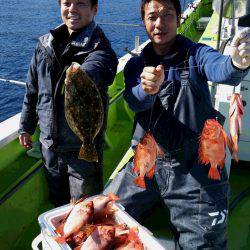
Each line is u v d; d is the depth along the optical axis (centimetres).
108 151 227
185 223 134
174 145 134
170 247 143
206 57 128
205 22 454
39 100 151
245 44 104
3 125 169
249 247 156
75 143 150
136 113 145
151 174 130
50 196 173
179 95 132
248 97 179
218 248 131
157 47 137
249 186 192
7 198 158
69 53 142
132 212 143
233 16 162
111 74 142
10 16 1900
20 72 906
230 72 112
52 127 148
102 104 132
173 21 131
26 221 171
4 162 158
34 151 178
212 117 134
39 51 148
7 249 158
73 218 113
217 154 122
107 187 153
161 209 167
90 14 142
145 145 127
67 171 159
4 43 1252
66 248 105
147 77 112
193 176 133
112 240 108
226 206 134
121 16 1641
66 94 123
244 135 189
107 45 145
